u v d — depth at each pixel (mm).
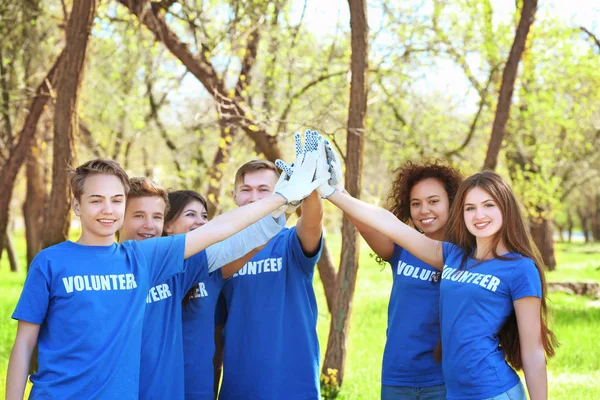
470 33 11711
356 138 5973
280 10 9586
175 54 7352
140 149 16891
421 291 3609
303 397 3625
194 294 3531
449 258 3457
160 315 3250
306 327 3705
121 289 2988
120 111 14523
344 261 6184
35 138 14875
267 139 7234
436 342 3561
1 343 8727
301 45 10742
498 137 7207
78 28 6207
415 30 10703
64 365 2848
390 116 11445
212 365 3590
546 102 13055
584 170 22172
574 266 22453
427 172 3939
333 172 3621
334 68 10570
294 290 3709
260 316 3631
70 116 6293
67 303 2891
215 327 3936
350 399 6168
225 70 9016
